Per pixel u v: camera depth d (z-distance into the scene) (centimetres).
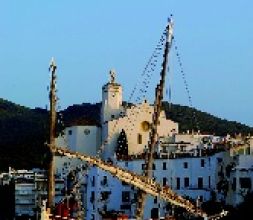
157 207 11356
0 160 17100
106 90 15425
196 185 12344
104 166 5019
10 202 14038
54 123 5122
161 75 5359
